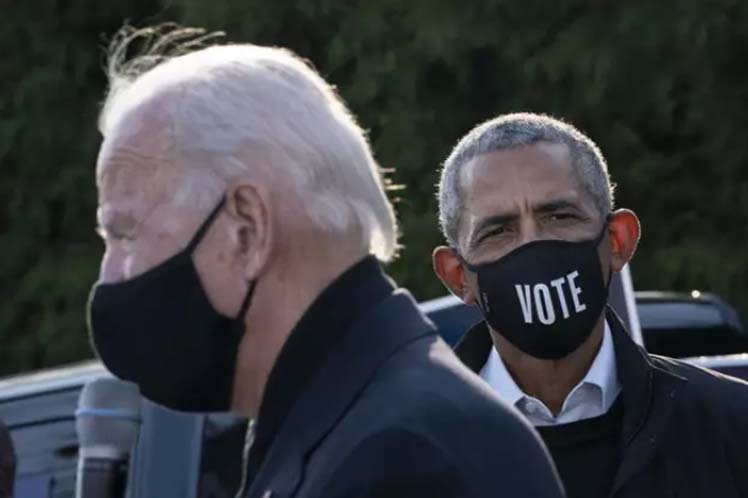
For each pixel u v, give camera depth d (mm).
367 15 16312
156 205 3809
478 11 15945
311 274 3797
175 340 3840
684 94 16406
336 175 3793
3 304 18109
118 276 3863
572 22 15883
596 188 5496
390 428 3576
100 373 7676
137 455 6613
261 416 3801
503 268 5449
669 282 16203
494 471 3588
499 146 5523
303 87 3822
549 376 5527
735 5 15742
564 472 5449
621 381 5441
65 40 18281
